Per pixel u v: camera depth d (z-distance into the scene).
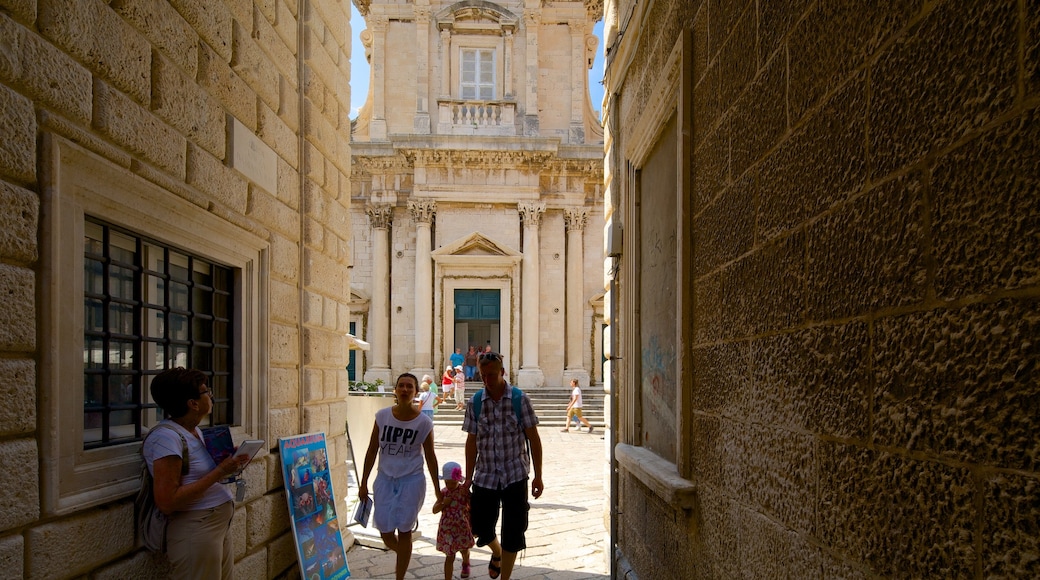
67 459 2.73
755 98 2.60
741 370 2.70
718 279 3.07
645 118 4.82
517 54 24.34
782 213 2.29
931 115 1.43
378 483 5.00
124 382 3.41
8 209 2.39
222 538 3.32
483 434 4.86
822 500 1.93
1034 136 1.14
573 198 24.31
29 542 2.49
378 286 23.48
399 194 23.97
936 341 1.40
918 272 1.47
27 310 2.50
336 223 6.41
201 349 4.25
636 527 4.91
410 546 4.99
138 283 3.48
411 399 5.12
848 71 1.83
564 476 11.60
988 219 1.25
